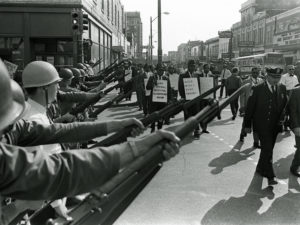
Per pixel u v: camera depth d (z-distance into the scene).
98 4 31.42
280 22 67.00
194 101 2.67
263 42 77.56
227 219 5.27
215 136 11.66
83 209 1.38
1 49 22.39
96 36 30.94
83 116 5.65
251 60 49.88
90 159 1.36
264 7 89.56
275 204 5.87
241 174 7.48
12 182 1.26
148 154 1.39
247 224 5.09
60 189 1.33
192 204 5.83
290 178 7.25
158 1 31.33
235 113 15.44
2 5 22.00
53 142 2.55
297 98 7.11
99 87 7.10
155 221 5.16
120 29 57.09
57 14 22.48
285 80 14.08
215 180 7.07
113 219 1.42
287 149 9.87
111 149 1.41
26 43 22.42
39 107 3.43
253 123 7.02
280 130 7.00
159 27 31.42
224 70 23.61
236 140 11.01
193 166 8.04
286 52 59.97
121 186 1.37
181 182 6.93
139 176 1.39
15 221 2.69
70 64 23.34
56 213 3.36
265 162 6.80
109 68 14.34
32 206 3.01
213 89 2.76
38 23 22.42
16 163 1.27
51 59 23.30
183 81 11.27
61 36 22.58
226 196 6.21
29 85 3.38
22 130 2.49
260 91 6.91
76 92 5.39
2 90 1.31
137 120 2.46
